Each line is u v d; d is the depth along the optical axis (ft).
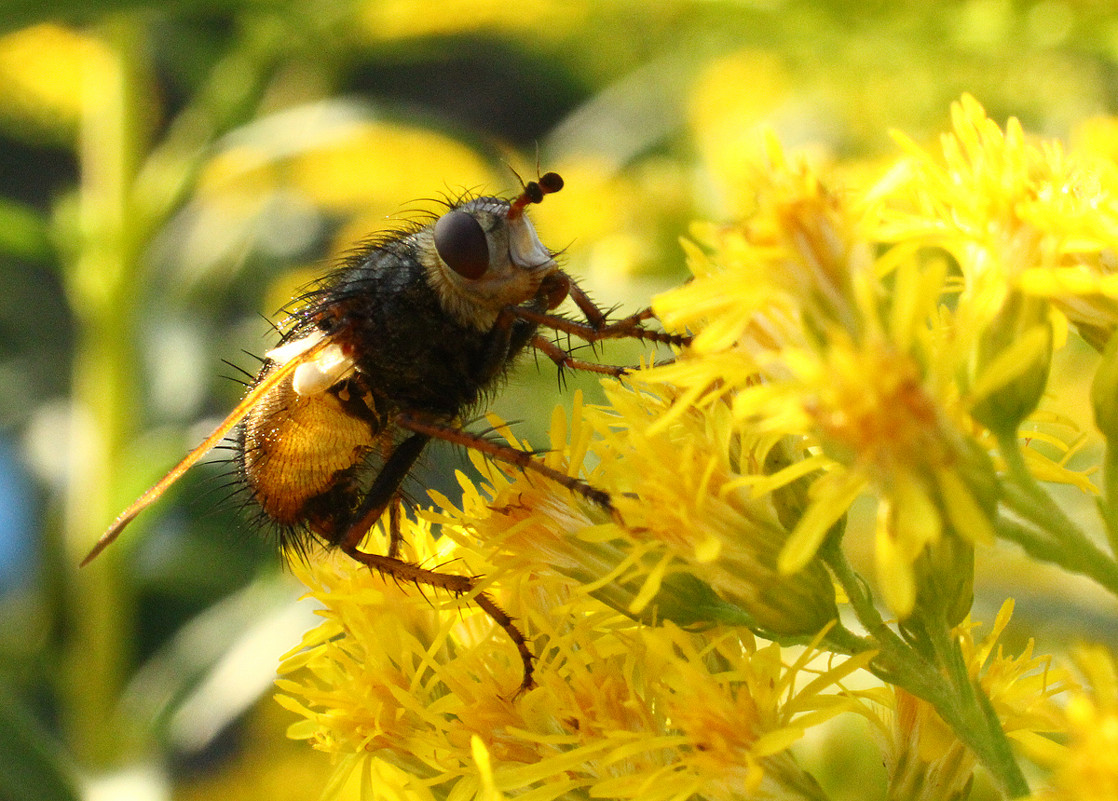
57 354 0.51
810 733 0.35
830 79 0.42
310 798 0.45
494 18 0.44
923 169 0.29
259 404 0.36
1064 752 0.28
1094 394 0.30
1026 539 0.29
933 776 0.31
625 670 0.30
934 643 0.30
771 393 0.29
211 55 0.44
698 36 0.44
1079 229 0.29
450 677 0.31
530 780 0.30
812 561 0.30
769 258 0.29
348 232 0.47
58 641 0.45
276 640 0.42
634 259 0.43
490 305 0.35
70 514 0.42
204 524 0.44
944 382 0.29
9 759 0.38
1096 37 0.39
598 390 0.41
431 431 0.35
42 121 0.49
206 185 0.43
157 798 0.41
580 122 0.51
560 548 0.31
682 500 0.30
